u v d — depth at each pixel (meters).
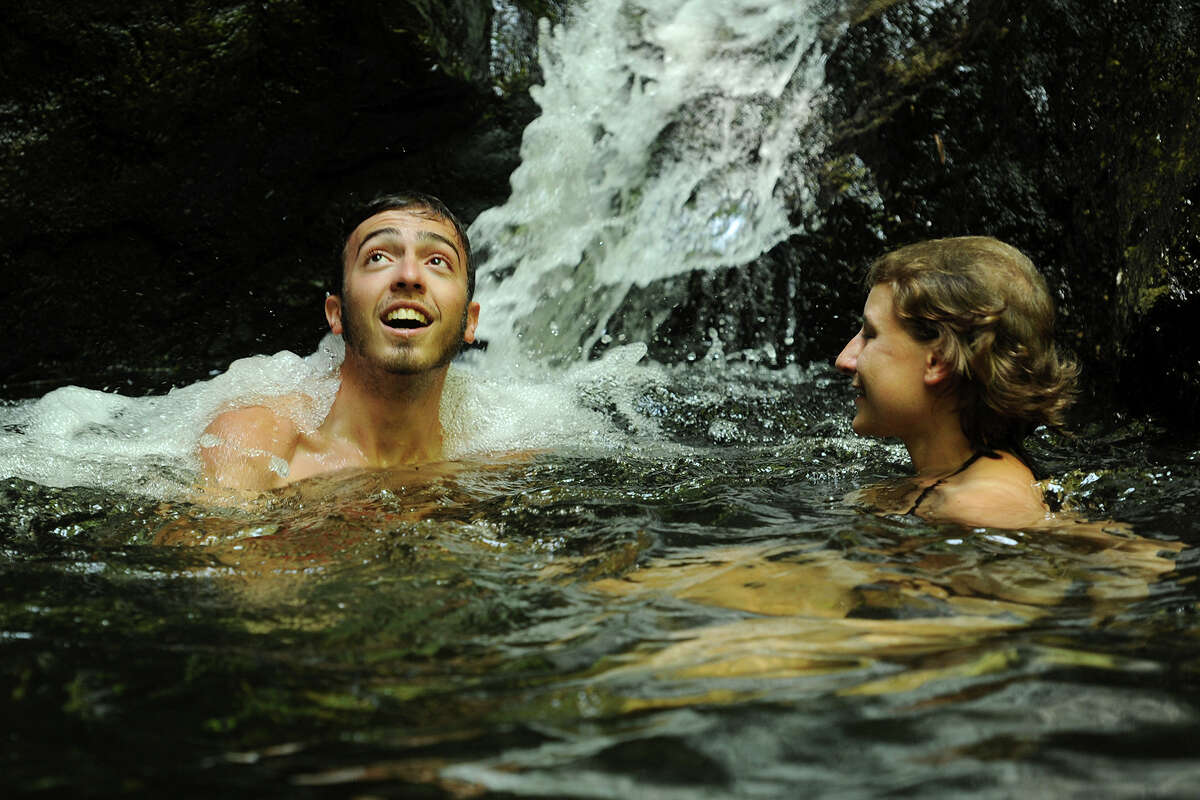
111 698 1.47
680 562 2.10
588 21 4.01
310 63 3.60
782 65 4.05
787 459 2.97
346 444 2.90
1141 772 1.21
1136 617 1.76
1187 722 1.34
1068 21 3.90
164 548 2.18
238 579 1.99
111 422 3.29
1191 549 2.13
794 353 4.04
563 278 4.01
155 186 3.68
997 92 3.93
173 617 1.80
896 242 3.97
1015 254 2.55
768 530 2.31
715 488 2.65
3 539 2.24
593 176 4.00
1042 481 2.58
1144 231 3.66
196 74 3.54
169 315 3.88
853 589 1.92
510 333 3.97
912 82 3.95
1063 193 3.85
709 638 1.69
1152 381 3.53
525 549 2.18
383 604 1.86
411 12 3.54
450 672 1.57
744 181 4.05
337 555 2.12
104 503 2.49
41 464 2.77
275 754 1.30
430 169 3.88
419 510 2.46
